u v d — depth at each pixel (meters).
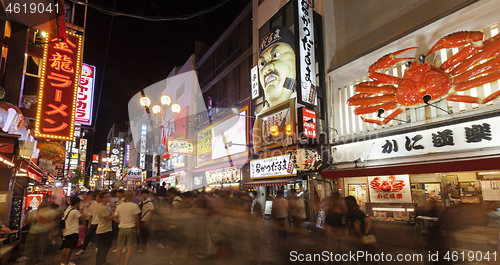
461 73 10.27
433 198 11.54
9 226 9.13
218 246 5.81
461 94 10.55
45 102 11.88
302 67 15.00
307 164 13.75
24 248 8.93
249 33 23.28
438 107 10.52
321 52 16.56
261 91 19.50
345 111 14.70
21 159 9.17
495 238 8.60
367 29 15.09
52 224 7.74
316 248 8.61
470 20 10.43
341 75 15.19
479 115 9.69
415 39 12.00
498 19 9.72
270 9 20.55
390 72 12.73
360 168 12.24
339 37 16.50
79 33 14.87
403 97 11.53
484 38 10.09
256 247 7.07
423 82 10.88
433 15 12.20
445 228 5.82
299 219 10.53
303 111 14.79
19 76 11.50
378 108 12.60
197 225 5.83
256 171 18.81
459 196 11.25
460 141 10.10
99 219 6.96
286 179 16.30
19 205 9.47
